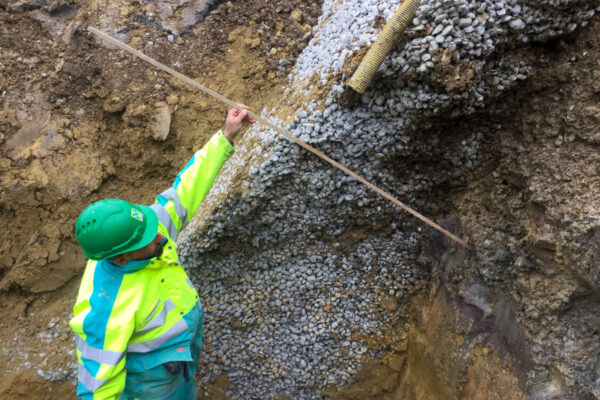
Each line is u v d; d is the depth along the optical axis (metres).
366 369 2.99
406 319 2.90
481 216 2.40
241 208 2.58
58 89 2.90
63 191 2.86
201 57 2.93
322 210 2.64
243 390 3.04
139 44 2.92
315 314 2.94
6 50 2.93
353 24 2.43
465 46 2.00
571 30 1.98
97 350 1.72
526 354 2.06
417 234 2.75
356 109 2.32
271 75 2.84
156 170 3.01
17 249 2.88
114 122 2.95
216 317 2.96
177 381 2.04
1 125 2.81
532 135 2.17
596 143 1.93
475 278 2.39
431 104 2.14
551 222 1.98
